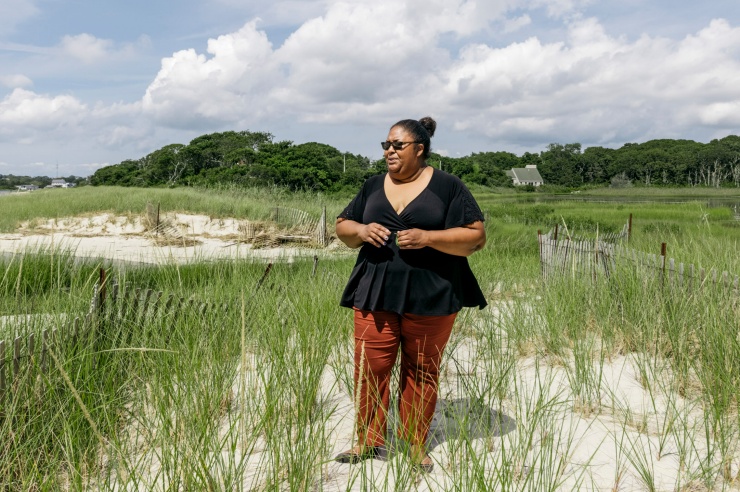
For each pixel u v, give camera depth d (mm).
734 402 3316
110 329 3990
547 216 31719
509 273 8641
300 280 6879
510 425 3270
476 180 166750
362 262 2873
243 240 19391
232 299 5250
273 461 2660
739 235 15445
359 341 2859
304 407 3160
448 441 2787
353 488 2598
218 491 2375
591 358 4180
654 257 5211
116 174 147375
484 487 2320
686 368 3732
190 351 3895
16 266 5953
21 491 2553
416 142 2740
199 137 135500
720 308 4207
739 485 2576
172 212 23625
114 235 20453
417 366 2836
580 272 6203
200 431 2723
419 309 2717
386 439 2898
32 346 3154
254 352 4461
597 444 3027
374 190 2893
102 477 2709
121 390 3557
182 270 7520
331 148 137125
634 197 104125
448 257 2777
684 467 2760
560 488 2584
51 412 3014
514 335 4836
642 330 4516
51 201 26750
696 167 197125
